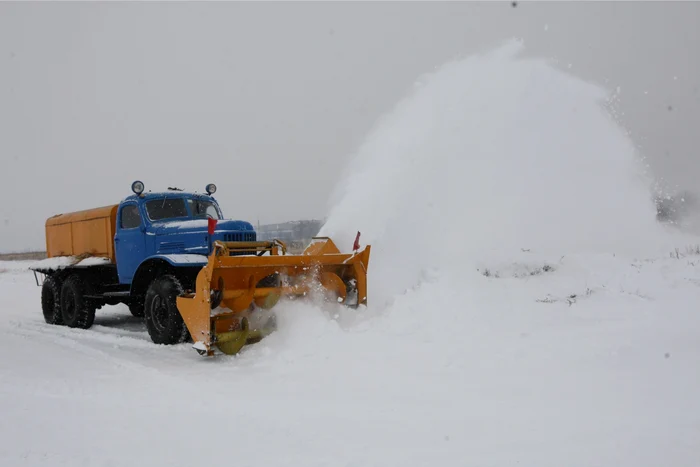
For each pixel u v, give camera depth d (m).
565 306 7.64
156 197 9.05
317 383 5.20
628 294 8.17
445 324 6.99
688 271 9.23
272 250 7.59
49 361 6.47
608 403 4.22
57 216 11.34
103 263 9.48
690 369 4.91
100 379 5.56
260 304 7.06
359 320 7.54
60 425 4.09
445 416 4.14
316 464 3.32
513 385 4.80
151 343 7.74
